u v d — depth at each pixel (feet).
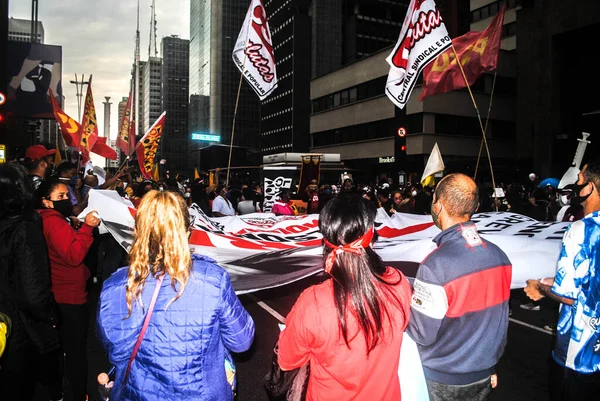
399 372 7.22
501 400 13.76
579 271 8.09
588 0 86.74
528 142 124.98
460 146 136.87
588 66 94.22
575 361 8.17
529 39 124.16
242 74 34.63
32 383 10.03
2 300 9.16
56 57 113.50
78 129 35.73
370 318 6.20
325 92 180.65
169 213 6.65
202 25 460.14
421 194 37.60
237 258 17.49
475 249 7.65
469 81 29.73
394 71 27.63
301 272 14.88
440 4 180.75
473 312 7.43
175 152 584.81
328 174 114.11
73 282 11.68
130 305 6.44
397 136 73.72
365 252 6.59
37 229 9.54
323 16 253.24
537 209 32.73
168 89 588.50
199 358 6.48
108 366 16.01
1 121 55.67
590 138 92.32
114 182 25.81
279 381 6.73
